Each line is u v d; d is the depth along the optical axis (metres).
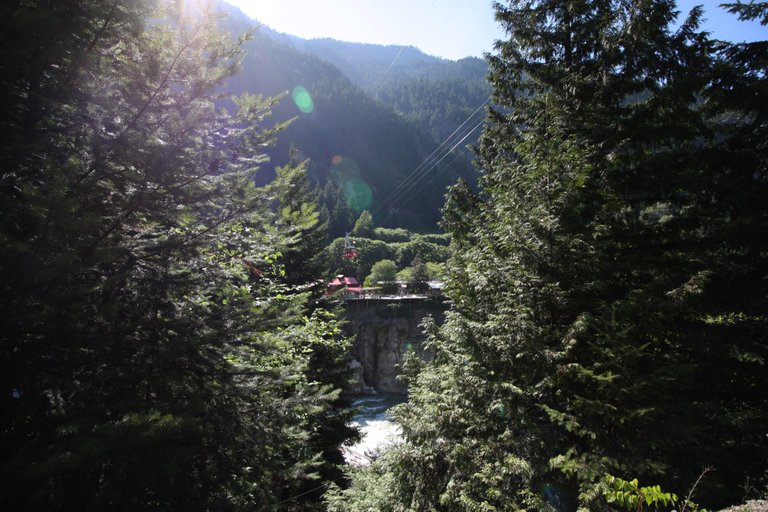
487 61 11.76
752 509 4.97
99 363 4.37
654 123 8.59
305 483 13.14
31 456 3.37
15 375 3.85
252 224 6.32
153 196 4.86
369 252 83.94
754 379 7.09
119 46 4.88
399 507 8.05
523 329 6.68
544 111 10.11
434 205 125.81
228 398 5.43
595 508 5.30
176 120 4.80
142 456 3.73
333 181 129.12
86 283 4.24
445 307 52.97
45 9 3.74
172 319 5.22
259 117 5.89
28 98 4.14
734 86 7.62
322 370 14.61
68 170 3.58
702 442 6.58
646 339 7.15
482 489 6.67
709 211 7.81
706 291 7.53
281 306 6.30
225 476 5.08
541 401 6.86
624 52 9.02
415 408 8.60
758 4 6.94
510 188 8.99
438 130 165.50
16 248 3.29
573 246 7.40
